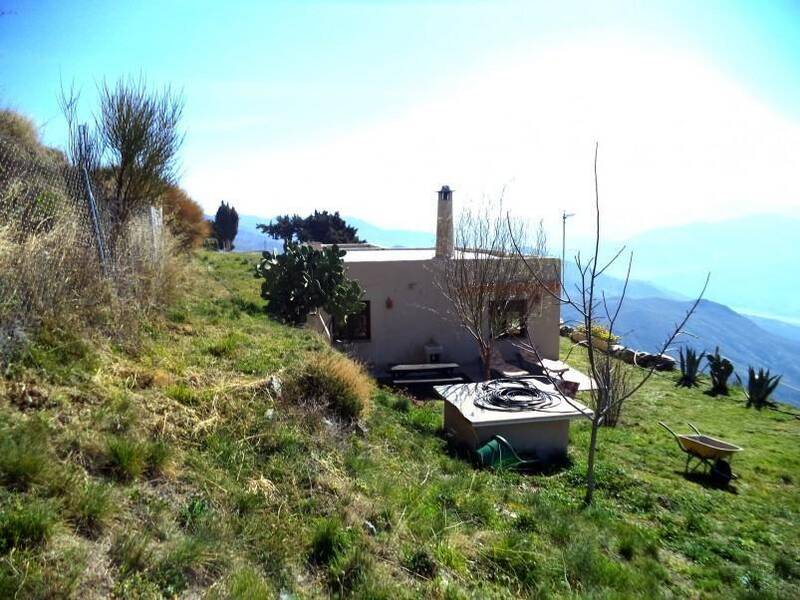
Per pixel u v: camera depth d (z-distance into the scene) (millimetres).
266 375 5871
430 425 8070
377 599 2979
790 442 11172
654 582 4176
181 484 3549
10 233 4777
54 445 3273
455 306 13445
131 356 5281
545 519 4965
